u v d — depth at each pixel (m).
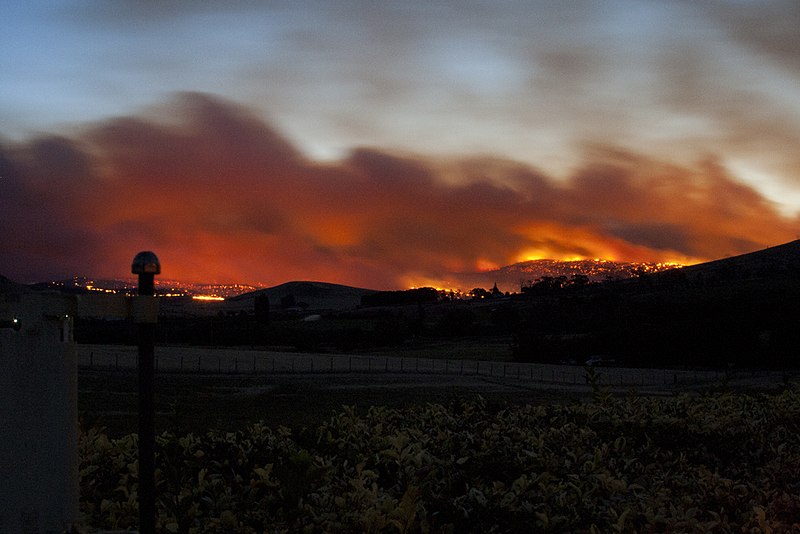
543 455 8.05
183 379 75.44
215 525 5.85
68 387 4.63
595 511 6.83
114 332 113.31
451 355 143.12
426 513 6.16
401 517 5.83
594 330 155.12
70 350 4.64
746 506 7.49
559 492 6.86
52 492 4.68
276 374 85.25
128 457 7.18
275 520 5.99
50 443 4.70
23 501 4.75
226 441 7.81
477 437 8.41
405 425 9.89
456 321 193.75
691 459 9.31
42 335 4.73
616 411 10.68
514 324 196.50
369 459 7.44
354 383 78.06
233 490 6.56
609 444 8.98
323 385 75.25
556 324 182.25
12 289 4.92
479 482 7.20
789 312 124.38
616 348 120.56
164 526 5.79
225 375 81.62
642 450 9.09
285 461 7.02
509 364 117.38
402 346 167.88
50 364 4.68
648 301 188.38
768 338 108.69
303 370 91.12
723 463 9.35
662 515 6.75
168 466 6.38
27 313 4.80
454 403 10.96
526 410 10.57
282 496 6.07
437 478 7.30
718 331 113.94
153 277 4.55
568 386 79.31
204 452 7.63
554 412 10.58
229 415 45.28
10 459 4.80
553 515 6.56
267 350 147.25
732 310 132.50
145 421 4.48
